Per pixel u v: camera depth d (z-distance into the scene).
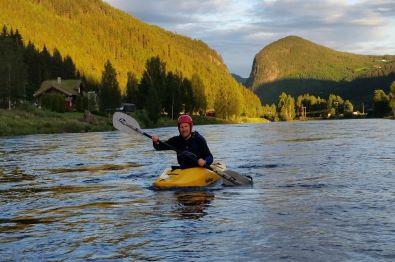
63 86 102.50
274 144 24.56
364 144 22.52
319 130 45.41
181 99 108.44
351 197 8.11
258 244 5.21
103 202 8.21
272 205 7.52
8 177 12.20
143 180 11.27
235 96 140.00
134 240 5.52
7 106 73.19
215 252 4.96
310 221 6.29
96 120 70.00
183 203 7.88
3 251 5.19
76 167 14.56
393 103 129.88
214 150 20.95
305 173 11.84
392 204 7.36
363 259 4.61
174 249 5.10
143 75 107.69
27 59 122.00
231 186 9.76
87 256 4.93
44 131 54.84
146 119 88.12
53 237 5.75
